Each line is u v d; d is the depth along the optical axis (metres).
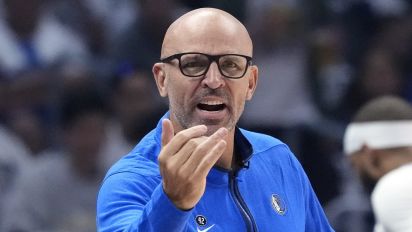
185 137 7.98
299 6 24.11
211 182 9.38
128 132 19.67
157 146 9.34
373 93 22.88
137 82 19.98
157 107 20.12
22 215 18.55
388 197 12.17
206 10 9.09
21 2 21.89
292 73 22.44
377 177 12.97
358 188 19.72
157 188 8.25
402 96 23.66
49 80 20.81
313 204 10.37
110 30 23.70
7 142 19.72
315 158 20.89
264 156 10.02
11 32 21.95
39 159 19.17
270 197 9.72
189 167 7.93
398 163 12.82
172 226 8.10
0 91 20.89
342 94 22.98
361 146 12.97
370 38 25.44
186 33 8.92
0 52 21.59
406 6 26.73
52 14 23.30
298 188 10.14
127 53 22.52
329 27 24.83
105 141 18.94
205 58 8.84
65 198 18.62
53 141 20.17
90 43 23.38
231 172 9.52
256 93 22.25
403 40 25.31
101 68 21.70
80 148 18.62
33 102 20.84
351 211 19.47
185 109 8.93
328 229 10.48
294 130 21.55
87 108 18.84
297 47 22.78
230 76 8.89
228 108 8.95
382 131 12.84
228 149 9.45
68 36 22.83
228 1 23.91
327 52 23.42
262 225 9.52
